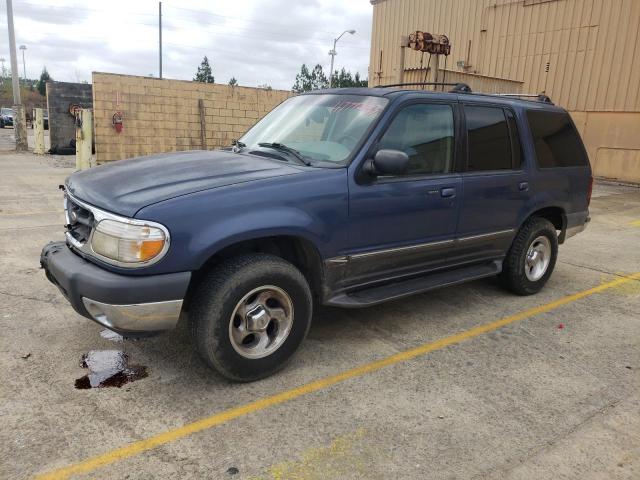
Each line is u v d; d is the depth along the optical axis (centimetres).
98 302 300
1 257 600
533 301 531
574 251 748
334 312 481
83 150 1388
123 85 1470
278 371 366
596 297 550
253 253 343
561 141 552
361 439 296
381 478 266
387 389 350
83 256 324
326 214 358
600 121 1495
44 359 369
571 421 321
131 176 356
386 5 1975
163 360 375
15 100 2120
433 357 399
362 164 378
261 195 331
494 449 291
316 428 304
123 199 315
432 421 316
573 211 566
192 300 331
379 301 397
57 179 1248
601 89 1480
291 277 346
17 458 268
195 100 1572
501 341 432
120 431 293
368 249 389
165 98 1530
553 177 529
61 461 268
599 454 290
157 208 300
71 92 1984
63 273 317
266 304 350
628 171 1471
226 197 319
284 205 339
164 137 1551
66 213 375
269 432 299
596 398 348
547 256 547
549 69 1575
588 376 378
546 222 535
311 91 485
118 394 330
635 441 303
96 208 320
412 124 413
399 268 421
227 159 393
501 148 483
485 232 473
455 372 377
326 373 368
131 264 297
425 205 416
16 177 1269
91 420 302
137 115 1502
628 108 1434
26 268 563
